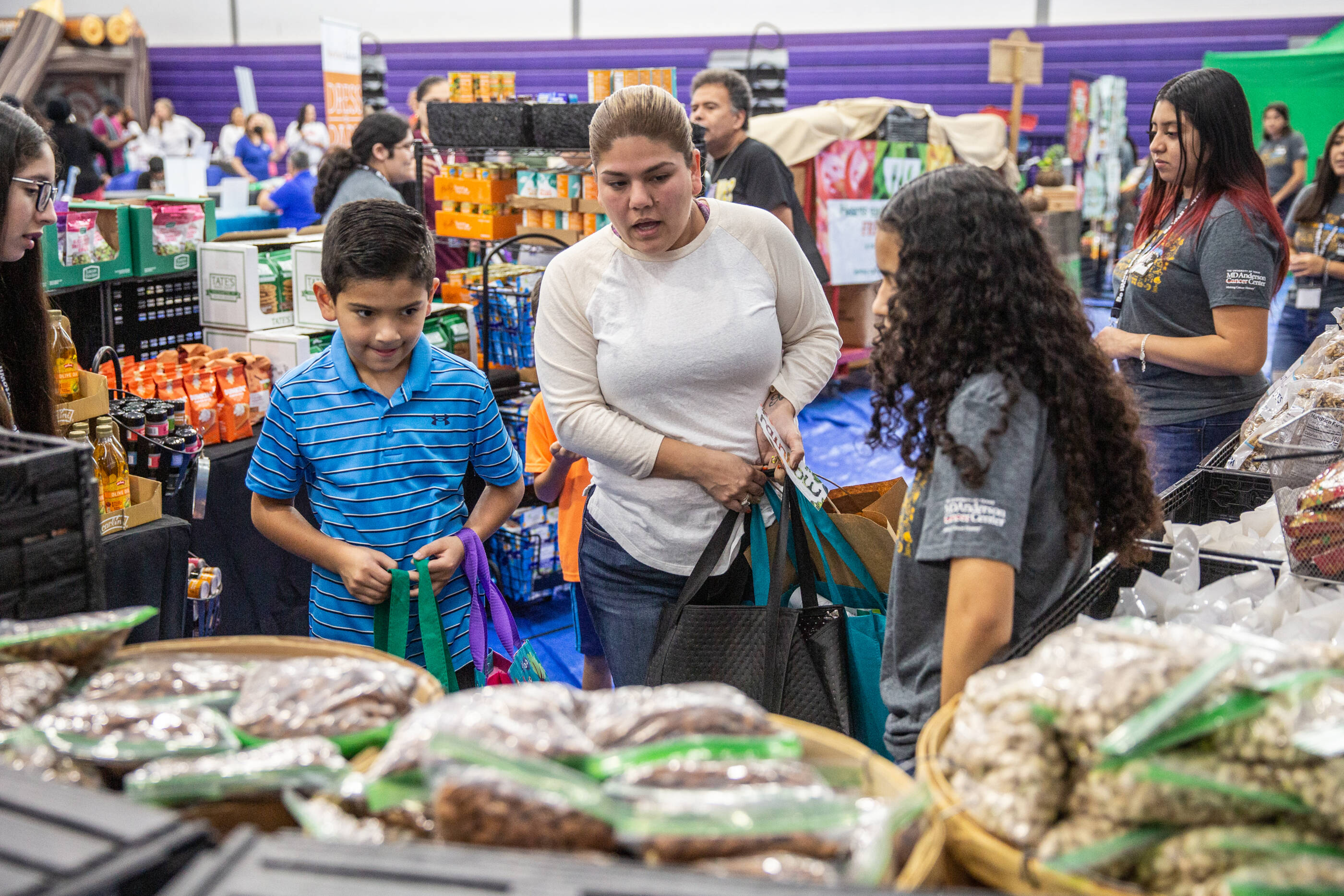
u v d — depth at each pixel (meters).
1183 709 0.91
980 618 1.30
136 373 3.33
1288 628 1.57
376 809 0.91
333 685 1.08
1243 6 12.65
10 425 1.87
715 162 5.25
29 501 1.24
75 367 2.56
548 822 0.84
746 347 2.18
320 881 0.77
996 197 1.42
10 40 16.73
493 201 4.83
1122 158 11.75
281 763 0.97
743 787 0.88
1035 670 0.99
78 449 1.30
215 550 3.27
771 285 2.26
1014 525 1.31
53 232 3.42
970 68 13.88
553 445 2.92
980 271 1.38
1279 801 0.90
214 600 2.98
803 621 2.06
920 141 7.86
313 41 17.72
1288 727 0.91
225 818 0.99
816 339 2.38
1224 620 1.66
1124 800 0.90
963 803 0.97
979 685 1.02
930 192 1.44
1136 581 1.95
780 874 0.82
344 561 2.05
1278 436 2.24
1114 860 0.90
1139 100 13.20
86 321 3.75
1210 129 2.63
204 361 3.43
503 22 16.33
